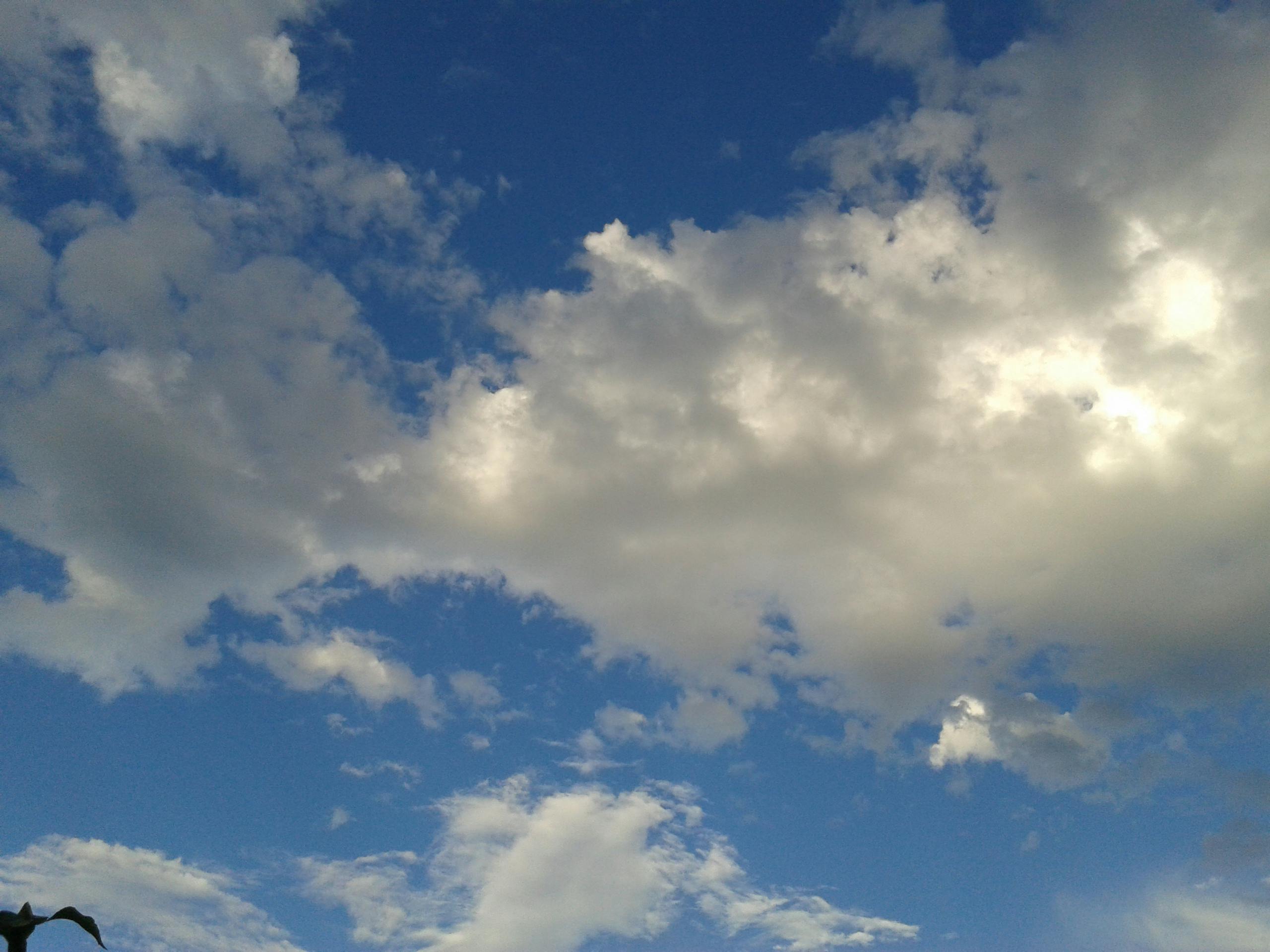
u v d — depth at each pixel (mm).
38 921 8734
